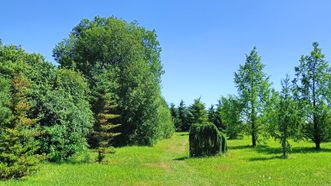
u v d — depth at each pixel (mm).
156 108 52312
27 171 19469
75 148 28547
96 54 53188
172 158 34344
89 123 31344
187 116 123875
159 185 18531
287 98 33719
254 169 24125
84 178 19906
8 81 27859
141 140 51562
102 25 59125
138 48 54719
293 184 17906
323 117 43219
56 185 17016
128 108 50250
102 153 29484
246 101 48781
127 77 51000
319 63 44375
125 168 24828
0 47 37312
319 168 23438
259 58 49594
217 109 88625
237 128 49938
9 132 18797
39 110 28156
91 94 44438
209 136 35312
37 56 37344
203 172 23625
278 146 47406
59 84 31922
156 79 62500
